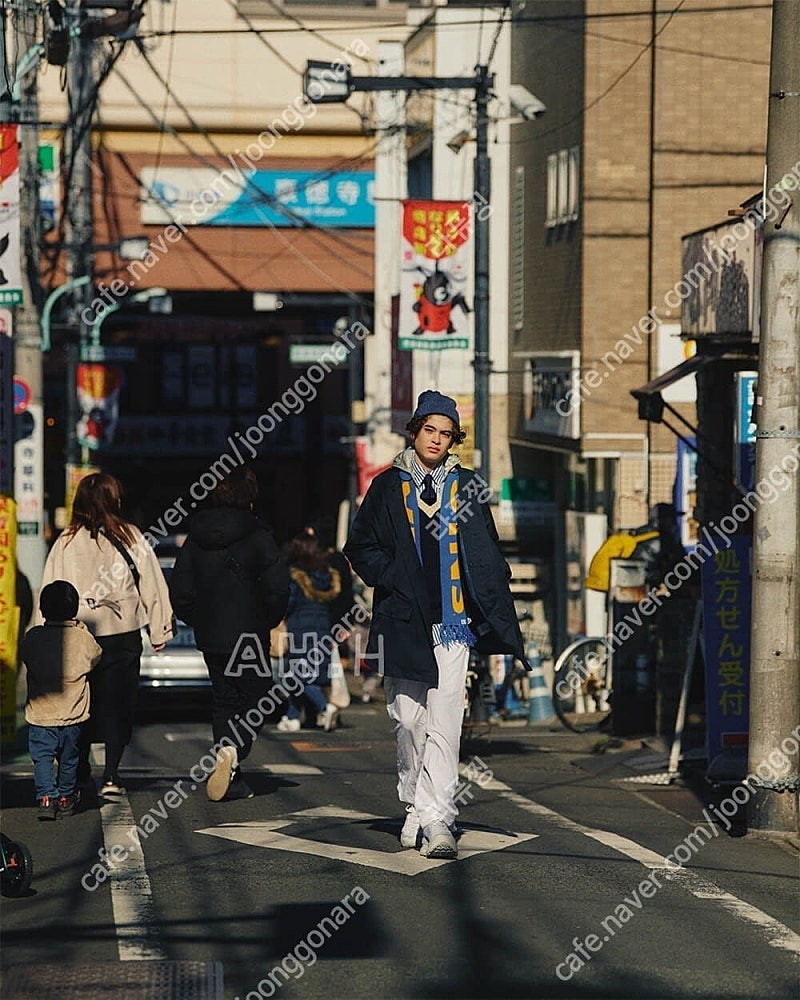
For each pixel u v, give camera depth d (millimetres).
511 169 75125
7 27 46438
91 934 18078
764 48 61312
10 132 39281
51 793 25188
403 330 56156
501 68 76375
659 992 16172
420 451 21656
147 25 95875
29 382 60594
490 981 16469
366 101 96000
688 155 61438
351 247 98938
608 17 58188
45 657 25062
